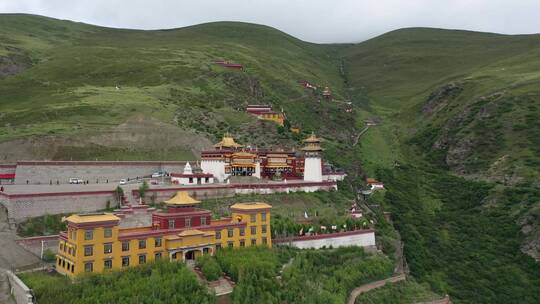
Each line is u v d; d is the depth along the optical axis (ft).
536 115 609.01
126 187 376.27
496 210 482.28
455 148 631.97
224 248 309.01
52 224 310.86
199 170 478.18
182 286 252.62
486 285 393.09
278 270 302.04
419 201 534.37
